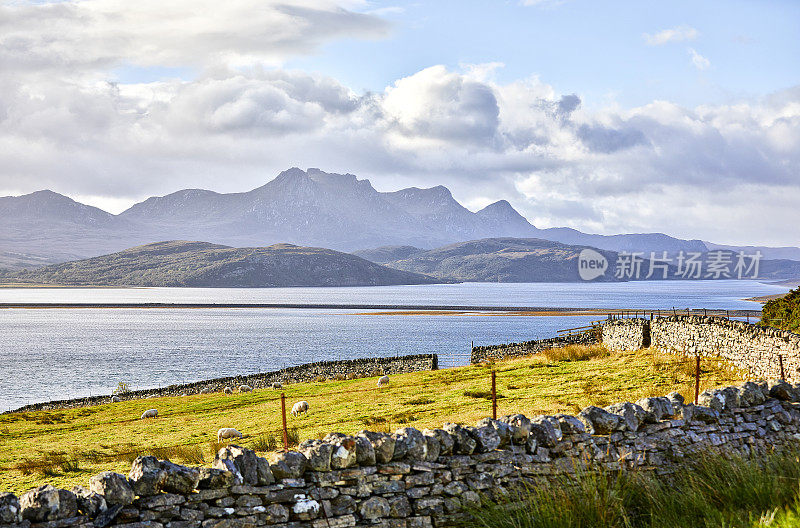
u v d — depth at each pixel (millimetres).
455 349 143750
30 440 35156
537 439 10984
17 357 145625
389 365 76125
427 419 27844
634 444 11539
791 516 9094
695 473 11172
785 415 13078
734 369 30531
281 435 27391
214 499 8852
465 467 10352
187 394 71625
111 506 8305
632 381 31203
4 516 7551
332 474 9531
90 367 128375
